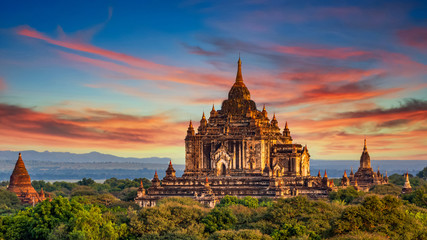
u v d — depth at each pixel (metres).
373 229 156.25
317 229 167.12
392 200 162.75
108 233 171.38
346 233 155.62
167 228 181.12
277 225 175.00
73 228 168.88
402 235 153.75
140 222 181.12
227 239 161.88
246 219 188.62
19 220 179.75
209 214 189.62
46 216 175.88
